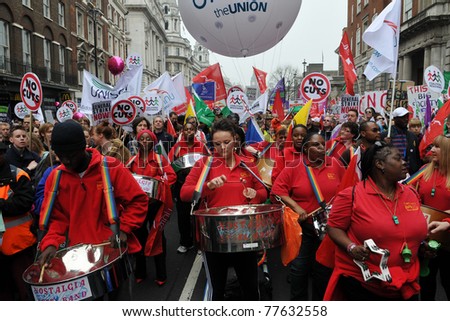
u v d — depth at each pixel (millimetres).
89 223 2811
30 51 26312
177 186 6008
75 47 34500
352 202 2652
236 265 3197
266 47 7582
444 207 3371
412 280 2557
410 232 2535
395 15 5801
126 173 2914
